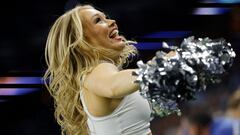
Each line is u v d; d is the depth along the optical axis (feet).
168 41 27.94
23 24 28.30
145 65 9.31
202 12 28.17
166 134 24.16
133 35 28.12
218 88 24.22
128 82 9.49
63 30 12.31
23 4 28.19
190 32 28.07
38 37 28.35
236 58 25.82
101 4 27.89
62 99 12.57
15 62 28.45
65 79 12.32
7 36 28.35
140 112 11.53
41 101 28.17
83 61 12.07
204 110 23.70
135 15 28.22
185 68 9.13
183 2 28.45
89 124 12.19
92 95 11.52
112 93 9.75
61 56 12.34
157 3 28.32
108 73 10.37
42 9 28.14
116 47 12.26
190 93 9.29
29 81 28.43
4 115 28.27
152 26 28.22
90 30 12.18
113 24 12.42
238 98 23.12
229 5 27.94
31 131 28.02
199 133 23.59
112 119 11.44
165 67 9.13
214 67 9.61
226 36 27.61
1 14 28.19
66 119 12.80
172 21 28.27
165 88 9.11
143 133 11.65
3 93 28.37
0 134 28.27
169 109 9.43
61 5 28.19
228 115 23.24
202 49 9.57
